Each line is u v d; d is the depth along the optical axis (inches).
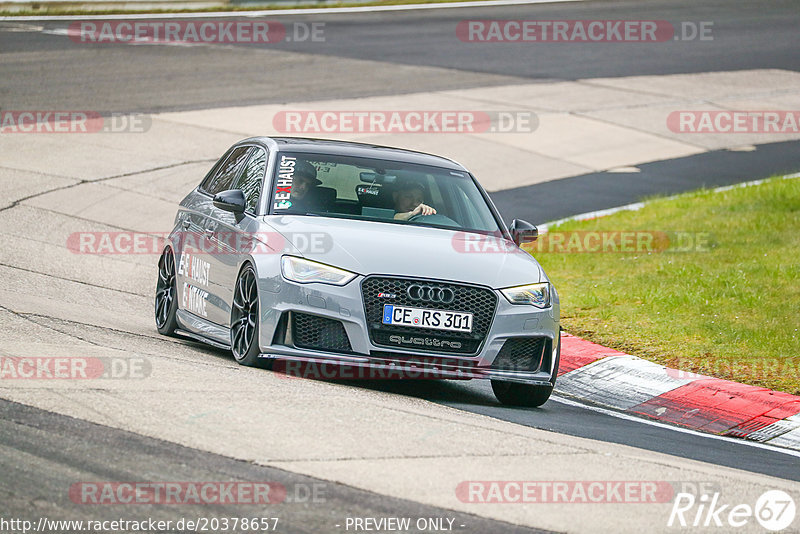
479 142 3075.8
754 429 1227.2
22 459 776.9
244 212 1242.6
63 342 1159.0
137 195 2406.5
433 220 1254.3
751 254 2003.0
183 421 888.9
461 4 5649.6
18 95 3213.6
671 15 5447.8
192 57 3986.2
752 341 1499.8
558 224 2351.1
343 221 1210.0
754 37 4923.7
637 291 1784.0
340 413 962.1
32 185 2394.2
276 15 5167.3
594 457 927.0
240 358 1164.5
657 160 3068.4
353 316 1091.3
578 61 4303.6
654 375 1381.6
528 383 1146.0
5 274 1678.2
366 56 4212.6
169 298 1421.0
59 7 4881.9
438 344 1109.1
